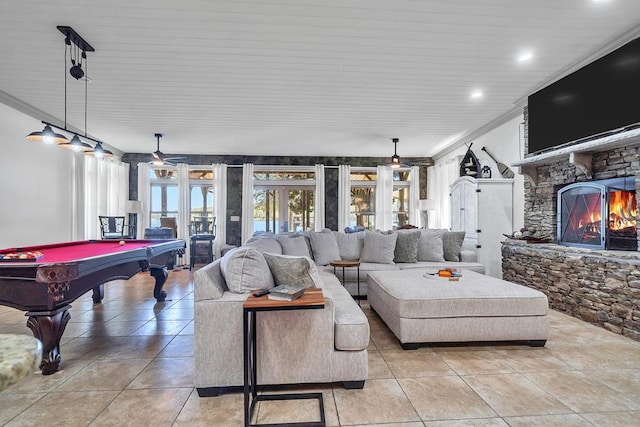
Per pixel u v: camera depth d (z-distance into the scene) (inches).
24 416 66.8
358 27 105.1
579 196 137.9
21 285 84.2
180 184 295.0
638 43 105.1
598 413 66.5
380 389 76.7
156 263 152.3
